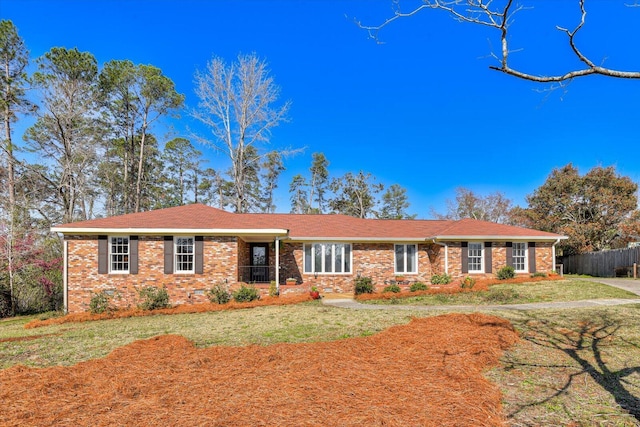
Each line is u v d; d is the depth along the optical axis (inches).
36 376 209.8
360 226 795.4
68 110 940.6
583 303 495.5
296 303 563.2
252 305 549.0
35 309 654.5
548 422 153.6
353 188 1847.9
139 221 617.6
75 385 192.9
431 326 323.9
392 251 746.8
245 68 1084.5
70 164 959.6
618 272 864.9
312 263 718.5
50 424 148.7
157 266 596.1
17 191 922.1
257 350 257.6
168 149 1567.4
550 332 313.4
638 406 169.0
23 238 693.9
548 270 764.0
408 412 152.6
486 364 228.2
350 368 211.0
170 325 412.8
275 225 748.6
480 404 161.0
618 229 1082.1
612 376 208.7
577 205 1131.9
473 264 741.9
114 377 204.2
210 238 609.6
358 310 470.6
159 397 173.5
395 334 296.4
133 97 1178.0
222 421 146.8
